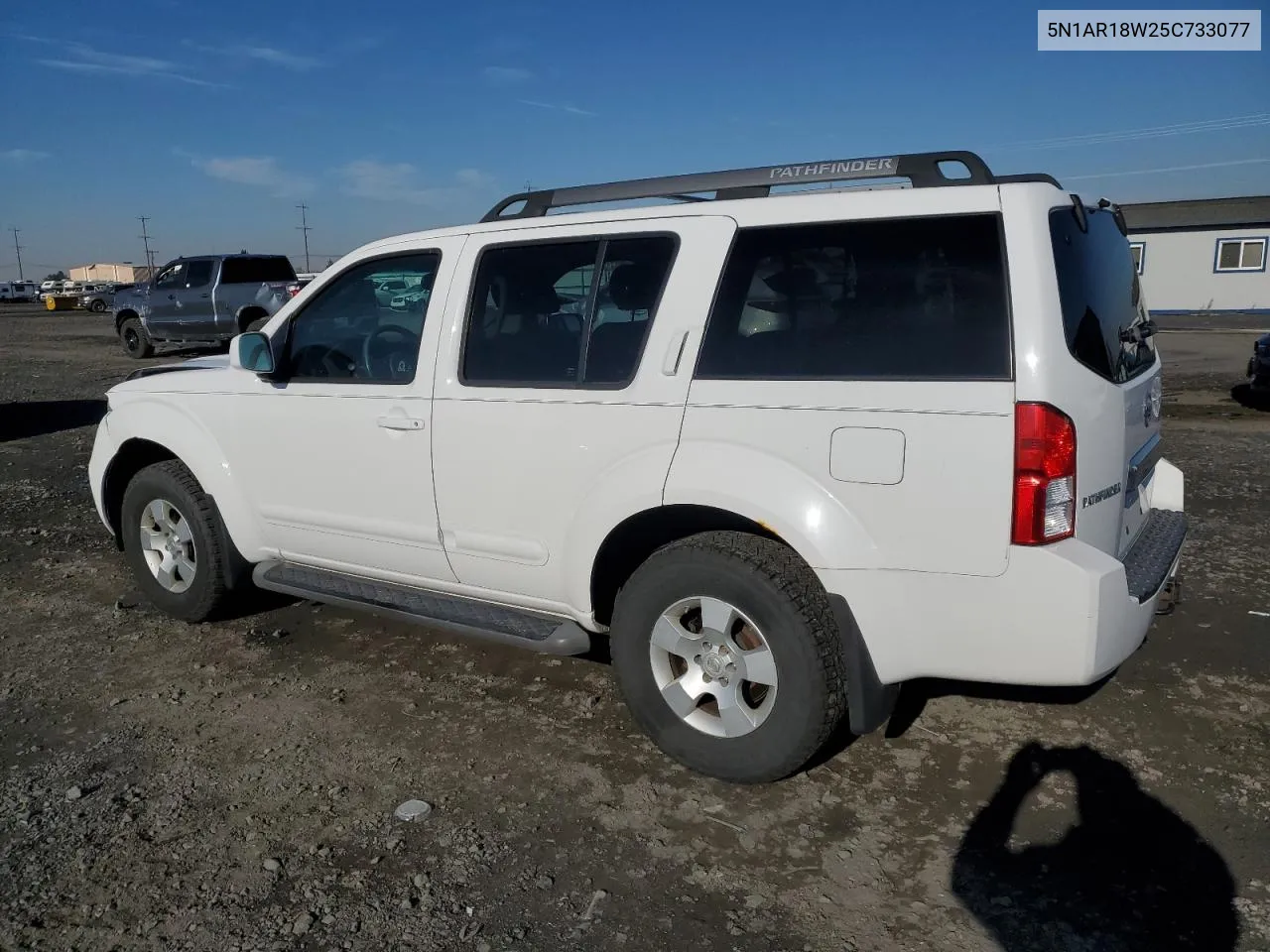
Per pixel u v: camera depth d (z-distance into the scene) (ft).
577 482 12.00
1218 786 11.25
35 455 33.22
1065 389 9.70
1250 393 44.27
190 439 15.94
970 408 9.80
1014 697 13.53
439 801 11.26
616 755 12.27
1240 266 118.73
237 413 15.38
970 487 9.82
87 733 13.08
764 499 10.62
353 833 10.67
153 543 16.96
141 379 17.24
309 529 14.92
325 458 14.39
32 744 12.80
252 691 14.29
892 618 10.32
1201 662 14.56
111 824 10.88
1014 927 9.01
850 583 10.37
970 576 9.94
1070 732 12.55
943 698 13.53
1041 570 9.68
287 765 12.14
